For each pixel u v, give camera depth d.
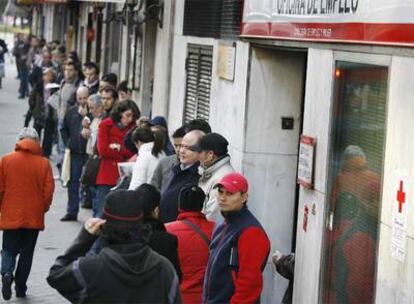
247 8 11.20
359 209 8.03
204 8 13.68
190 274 7.74
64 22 36.38
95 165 13.71
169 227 7.78
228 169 8.77
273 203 11.21
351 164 8.23
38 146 10.70
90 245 5.44
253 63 11.09
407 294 7.09
